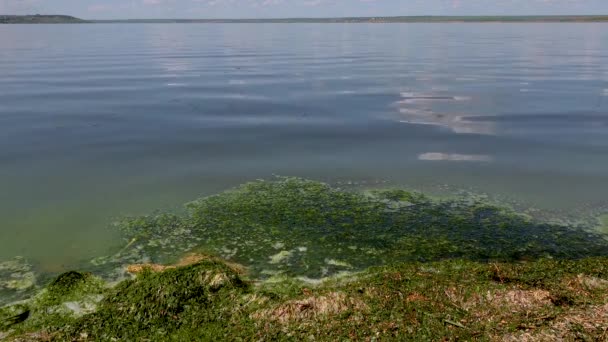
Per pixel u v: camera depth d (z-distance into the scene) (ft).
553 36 290.35
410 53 186.91
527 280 28.48
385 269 31.99
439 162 54.60
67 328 25.32
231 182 48.96
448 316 24.91
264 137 65.00
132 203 44.14
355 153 57.98
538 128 68.44
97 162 54.90
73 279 30.09
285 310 25.84
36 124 71.31
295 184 48.19
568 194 45.73
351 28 486.38
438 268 31.76
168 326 25.49
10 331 25.85
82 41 257.14
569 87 99.91
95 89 100.48
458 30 403.75
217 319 25.84
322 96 93.50
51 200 44.80
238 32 403.95
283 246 36.14
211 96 93.76
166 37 315.78
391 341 23.39
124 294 27.99
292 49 210.79
